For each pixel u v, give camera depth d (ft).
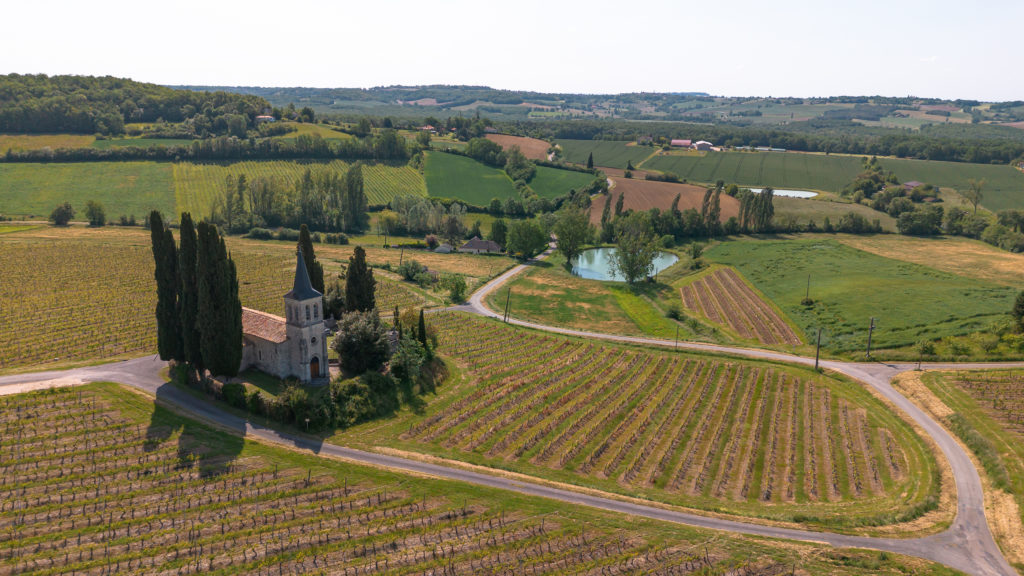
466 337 407.64
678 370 359.46
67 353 335.47
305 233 345.31
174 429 249.14
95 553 184.34
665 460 258.78
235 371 281.13
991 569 193.98
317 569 183.73
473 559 190.80
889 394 326.03
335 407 269.44
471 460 249.55
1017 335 373.61
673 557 195.00
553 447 265.95
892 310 444.14
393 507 212.43
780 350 395.34
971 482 245.45
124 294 453.58
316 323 289.33
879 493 240.94
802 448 274.16
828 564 193.26
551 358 374.84
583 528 207.31
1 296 441.27
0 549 182.80
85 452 229.86
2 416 253.65
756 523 216.33
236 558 185.98
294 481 222.48
